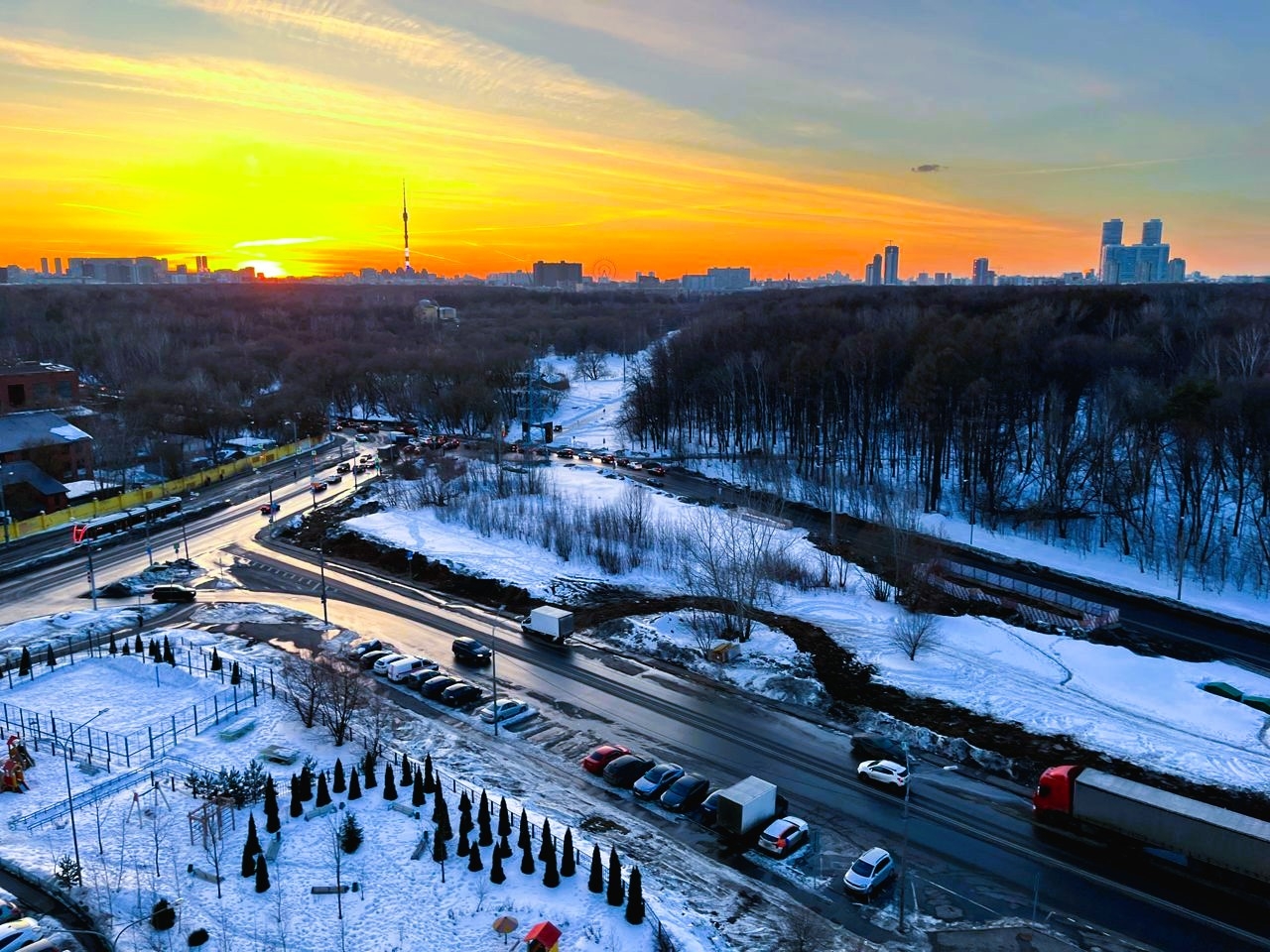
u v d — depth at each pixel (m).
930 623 65.12
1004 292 181.75
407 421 179.62
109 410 145.62
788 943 34.53
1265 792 46.03
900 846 41.62
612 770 46.81
